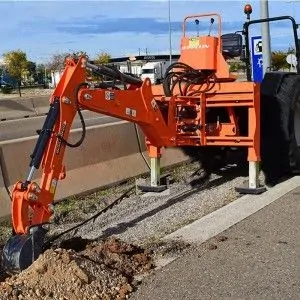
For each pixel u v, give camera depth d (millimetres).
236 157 10672
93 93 6227
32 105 21547
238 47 9398
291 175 9062
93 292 4559
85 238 6309
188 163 10555
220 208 7289
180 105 7961
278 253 5477
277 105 8445
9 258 5004
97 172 8641
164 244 5875
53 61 57188
